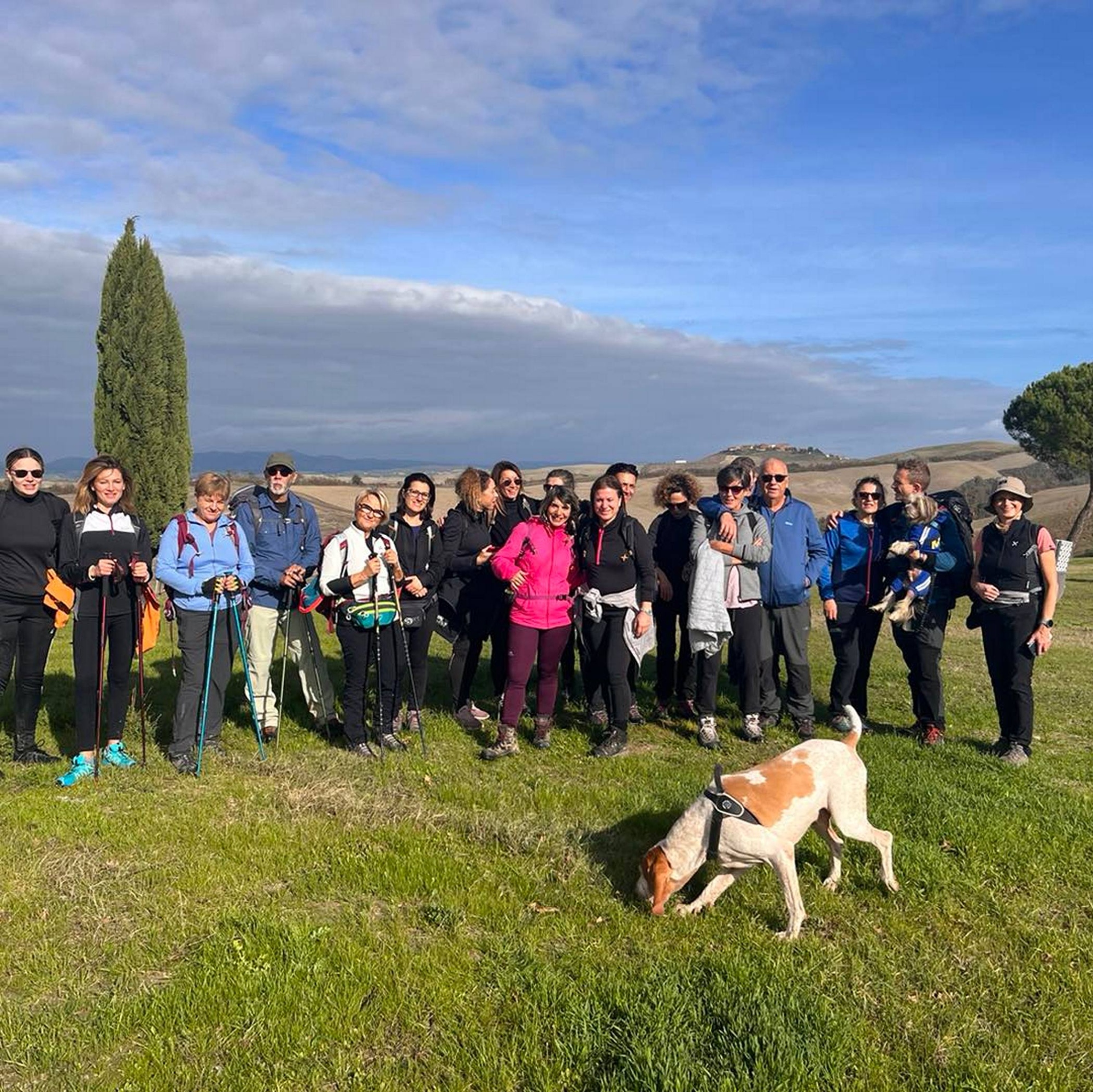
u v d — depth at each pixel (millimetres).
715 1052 3660
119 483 7020
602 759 7555
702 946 4555
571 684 9625
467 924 4742
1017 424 46344
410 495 7977
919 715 8320
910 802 6453
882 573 8430
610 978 4164
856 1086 3520
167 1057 3660
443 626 8641
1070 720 9617
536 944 4527
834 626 8508
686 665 8828
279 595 8070
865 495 8414
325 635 13633
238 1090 3504
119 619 7082
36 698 7297
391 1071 3633
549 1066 3631
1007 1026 3973
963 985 4270
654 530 8859
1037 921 4883
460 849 5641
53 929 4641
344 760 7371
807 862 5543
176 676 10031
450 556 8453
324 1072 3613
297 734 8234
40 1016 3922
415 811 6199
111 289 19484
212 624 7219
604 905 4973
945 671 12273
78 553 6895
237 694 9359
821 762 5074
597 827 6012
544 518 7574
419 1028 3881
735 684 9492
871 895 5137
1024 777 7262
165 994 4016
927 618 8133
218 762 7273
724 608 7859
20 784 6707
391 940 4508
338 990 4082
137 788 6613
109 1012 3926
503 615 8836
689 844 4816
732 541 7934
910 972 4367
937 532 8094
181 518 7273
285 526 8078
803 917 4676
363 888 5086
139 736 7965
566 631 7723
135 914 4797
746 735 8258
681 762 7582
